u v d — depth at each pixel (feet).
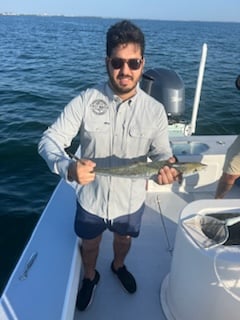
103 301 7.09
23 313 5.50
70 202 8.51
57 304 5.65
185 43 118.83
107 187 6.15
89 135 5.95
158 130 6.02
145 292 7.33
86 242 6.70
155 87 13.73
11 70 56.29
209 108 33.55
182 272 5.76
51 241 7.14
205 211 6.06
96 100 5.86
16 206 16.49
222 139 11.43
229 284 5.16
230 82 46.39
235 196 10.71
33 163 20.75
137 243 8.71
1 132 26.00
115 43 5.35
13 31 184.34
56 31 198.39
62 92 40.34
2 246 13.76
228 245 5.38
